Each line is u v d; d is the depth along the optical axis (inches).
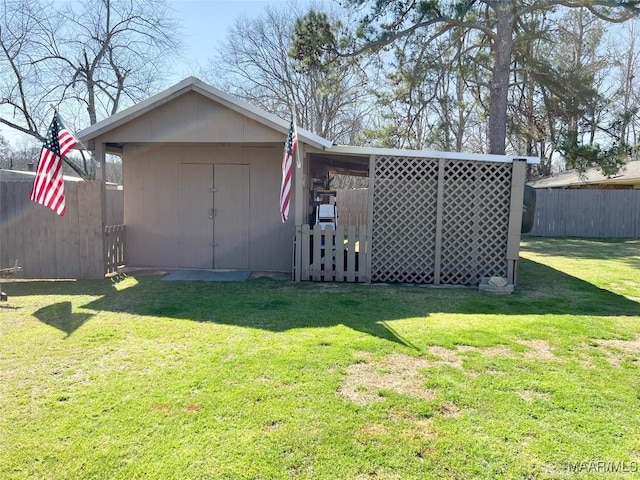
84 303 230.5
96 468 92.1
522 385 133.0
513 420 112.4
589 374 142.0
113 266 322.0
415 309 222.5
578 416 114.9
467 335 179.0
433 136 666.2
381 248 295.0
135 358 151.8
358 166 459.5
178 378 135.3
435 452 98.5
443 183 284.8
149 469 92.0
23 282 289.0
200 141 291.4
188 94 289.7
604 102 574.9
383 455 97.3
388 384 132.3
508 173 282.8
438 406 119.2
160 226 349.4
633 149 663.1
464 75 622.5
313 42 544.1
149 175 347.9
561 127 614.2
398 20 535.8
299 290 265.9
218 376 136.8
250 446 100.0
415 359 152.6
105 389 127.7
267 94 1069.1
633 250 507.8
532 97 658.2
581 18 803.4
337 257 293.9
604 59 849.5
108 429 106.3
